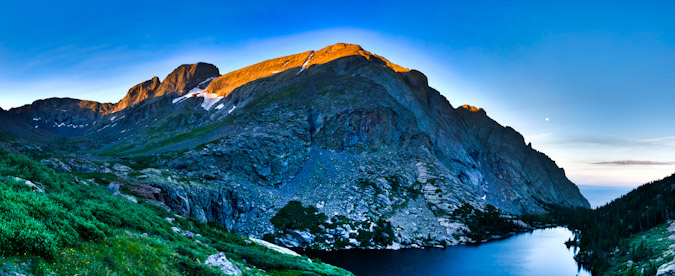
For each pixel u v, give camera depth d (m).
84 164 126.00
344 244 137.62
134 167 149.88
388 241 142.75
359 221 154.88
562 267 114.19
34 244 18.98
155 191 101.50
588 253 129.00
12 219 20.08
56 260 19.56
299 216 153.75
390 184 194.12
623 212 179.38
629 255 114.88
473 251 137.12
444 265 113.62
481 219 178.25
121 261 23.92
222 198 145.25
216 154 176.00
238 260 46.12
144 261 26.05
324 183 187.12
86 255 21.92
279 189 178.75
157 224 43.81
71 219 25.31
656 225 140.62
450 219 172.00
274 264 49.22
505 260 122.06
